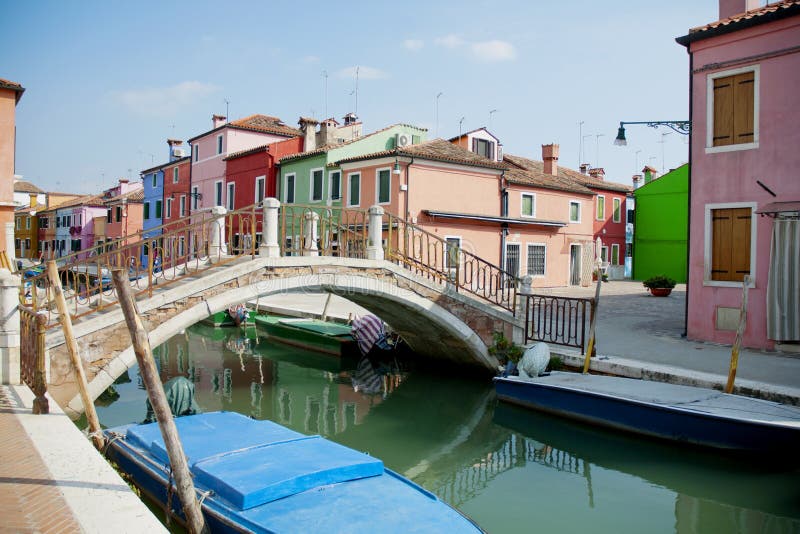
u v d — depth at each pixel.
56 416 5.61
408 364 13.68
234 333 17.80
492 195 23.08
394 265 10.30
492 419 9.52
